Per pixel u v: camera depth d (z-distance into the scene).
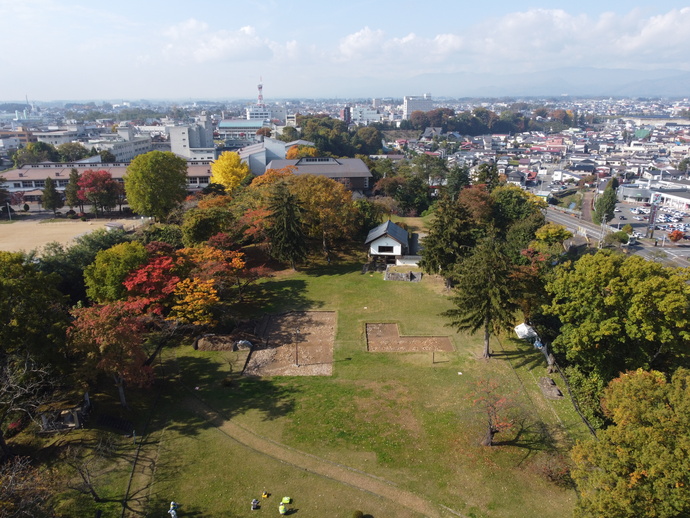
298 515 22.11
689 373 20.77
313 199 56.09
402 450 26.53
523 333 39.72
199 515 22.05
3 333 25.14
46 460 24.50
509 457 26.00
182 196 78.12
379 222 68.62
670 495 17.17
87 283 38.25
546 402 31.11
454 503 22.97
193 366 35.59
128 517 21.75
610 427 19.95
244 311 45.28
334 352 38.03
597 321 32.88
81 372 26.70
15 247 65.94
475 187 75.12
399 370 35.16
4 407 24.34
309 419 29.27
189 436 27.59
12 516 18.88
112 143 148.12
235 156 91.31
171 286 36.84
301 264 57.47
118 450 26.11
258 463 25.50
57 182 98.62
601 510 17.98
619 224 104.94
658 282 29.39
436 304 46.81
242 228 55.34
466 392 32.12
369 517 22.09
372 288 50.72
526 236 57.84
